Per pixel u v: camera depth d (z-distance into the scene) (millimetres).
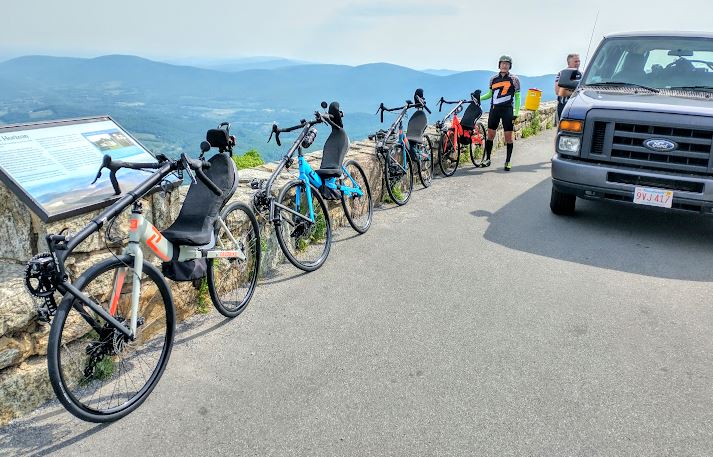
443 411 2998
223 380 3330
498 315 4238
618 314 4262
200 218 3621
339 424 2889
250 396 3158
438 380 3314
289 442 2742
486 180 9422
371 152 7723
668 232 6457
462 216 7148
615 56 7059
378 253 5711
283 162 5016
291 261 4969
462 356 3607
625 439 2766
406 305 4430
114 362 3414
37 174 3205
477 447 2697
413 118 8219
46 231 3125
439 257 5582
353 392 3189
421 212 7363
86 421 2789
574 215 7203
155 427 2875
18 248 3236
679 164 5562
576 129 6090
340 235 6348
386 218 7078
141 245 3475
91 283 3139
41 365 3014
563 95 11766
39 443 2736
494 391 3193
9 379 2869
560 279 4988
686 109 5512
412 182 8008
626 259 5523
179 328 4031
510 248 5859
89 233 2775
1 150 3141
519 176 9773
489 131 10367
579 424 2887
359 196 6207
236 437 2785
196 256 3592
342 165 5688
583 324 4090
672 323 4117
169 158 3162
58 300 3184
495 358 3580
